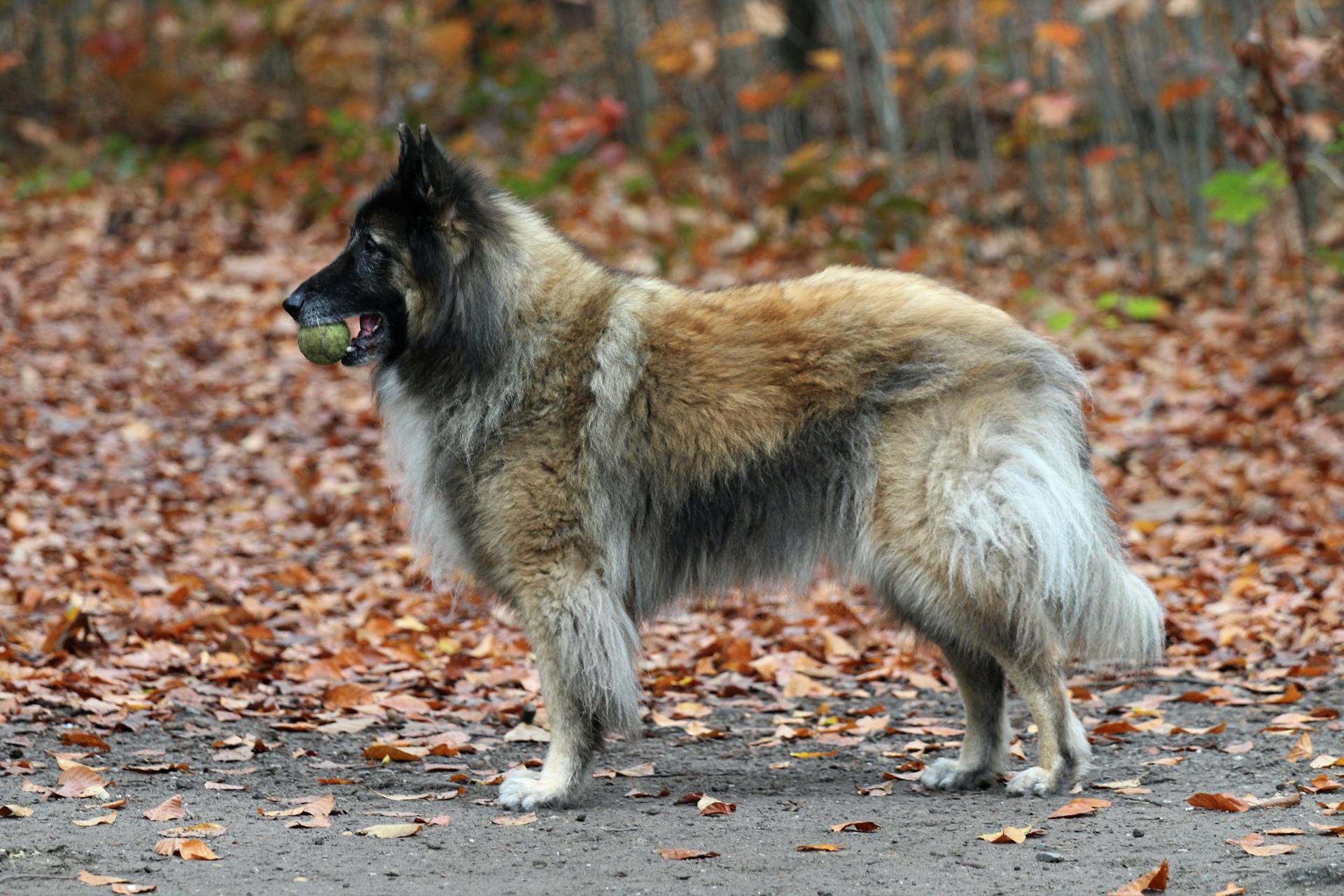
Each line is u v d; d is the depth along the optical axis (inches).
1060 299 744.3
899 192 850.8
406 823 263.6
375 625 423.8
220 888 223.1
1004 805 279.3
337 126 1004.6
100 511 519.5
